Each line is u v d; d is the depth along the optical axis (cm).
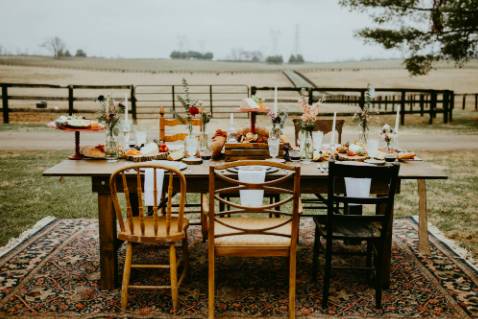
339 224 309
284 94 2561
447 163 754
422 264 354
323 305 285
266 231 287
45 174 291
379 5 1349
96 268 343
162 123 443
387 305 289
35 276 328
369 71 4559
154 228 274
